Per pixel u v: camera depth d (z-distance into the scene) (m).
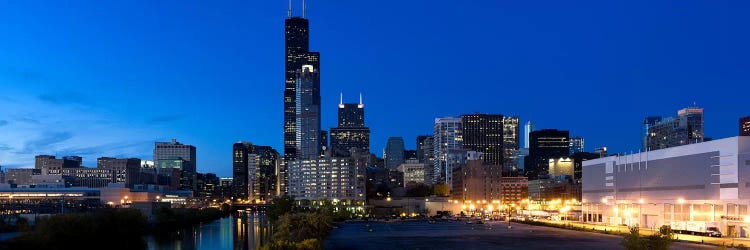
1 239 192.75
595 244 193.12
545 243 199.75
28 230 198.25
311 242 144.62
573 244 194.50
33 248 183.75
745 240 192.25
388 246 197.12
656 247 111.56
